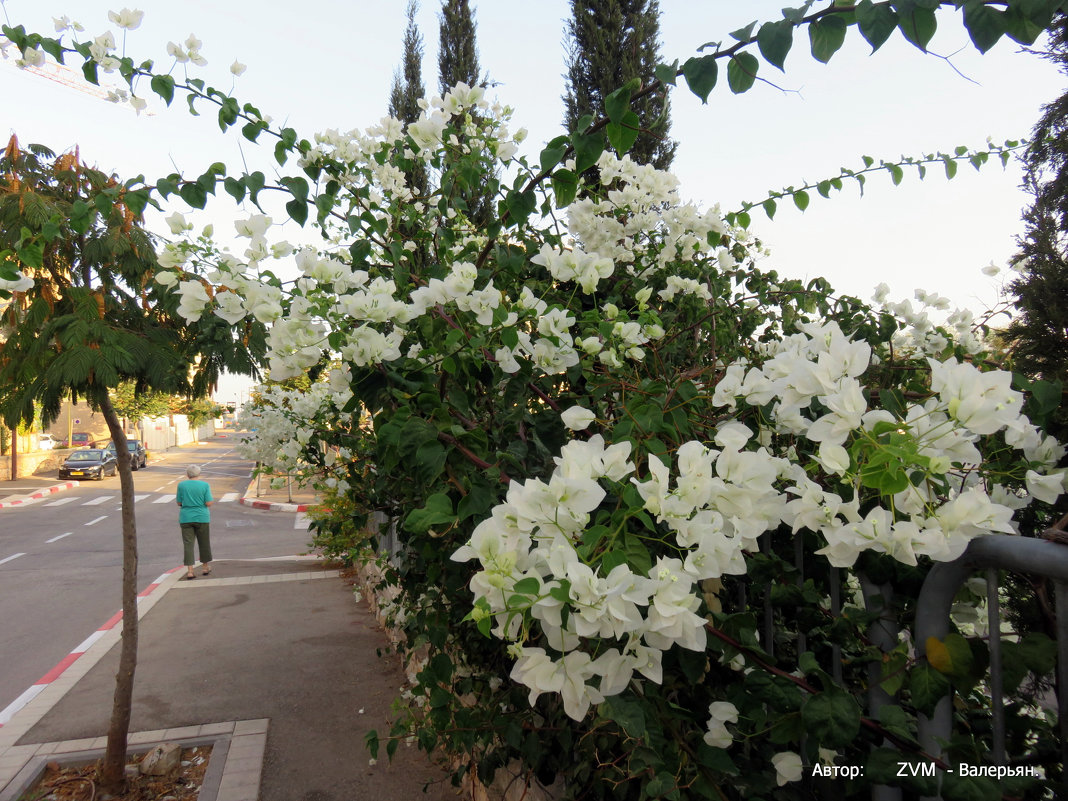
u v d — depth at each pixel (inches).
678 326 98.3
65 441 1305.4
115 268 127.2
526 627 41.9
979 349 86.5
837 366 45.6
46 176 128.4
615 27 339.9
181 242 71.0
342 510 194.4
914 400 67.6
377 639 238.8
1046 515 67.2
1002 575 60.6
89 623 270.8
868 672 52.7
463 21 526.9
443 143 103.7
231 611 280.2
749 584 67.1
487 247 85.1
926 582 45.1
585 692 43.5
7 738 165.2
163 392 132.0
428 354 70.2
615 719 49.2
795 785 55.6
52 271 124.1
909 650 48.6
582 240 98.3
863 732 48.9
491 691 90.6
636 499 44.3
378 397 72.1
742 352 93.0
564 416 60.2
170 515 621.9
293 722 170.7
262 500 740.7
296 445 139.8
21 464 1003.3
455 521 52.1
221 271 69.3
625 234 100.3
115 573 369.1
